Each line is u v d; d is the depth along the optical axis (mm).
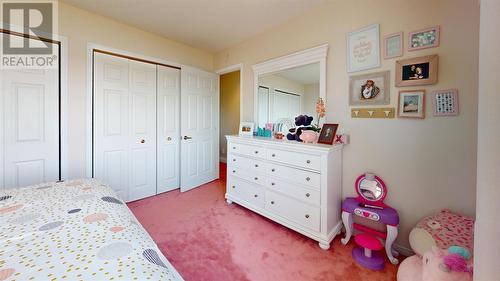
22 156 1994
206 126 3543
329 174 1780
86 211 1062
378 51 1766
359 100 1893
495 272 407
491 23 428
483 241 429
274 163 2123
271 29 2652
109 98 2500
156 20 2482
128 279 621
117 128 2584
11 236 813
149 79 2852
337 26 2018
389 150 1752
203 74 3418
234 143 2607
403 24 1648
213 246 1797
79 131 2291
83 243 787
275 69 2578
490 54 428
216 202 2760
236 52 3188
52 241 791
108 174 2529
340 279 1441
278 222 2102
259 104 2826
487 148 431
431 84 1540
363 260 1573
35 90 2039
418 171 1624
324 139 1948
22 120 1985
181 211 2480
